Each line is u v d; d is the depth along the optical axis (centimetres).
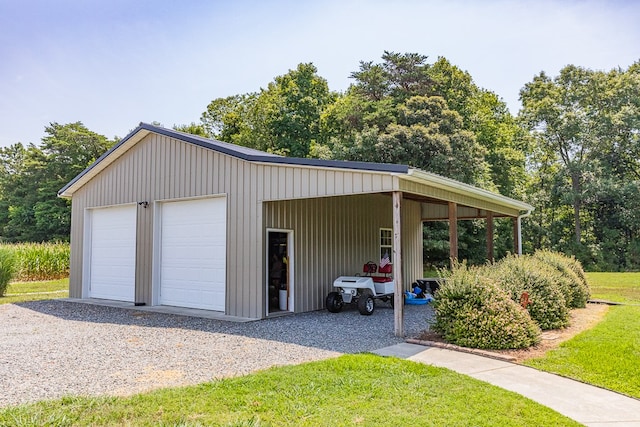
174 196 1012
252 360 533
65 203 3334
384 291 975
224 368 498
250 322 810
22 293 1351
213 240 948
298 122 2752
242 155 878
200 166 966
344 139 2333
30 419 335
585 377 461
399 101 2336
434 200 1346
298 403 374
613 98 2781
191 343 630
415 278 1407
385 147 1953
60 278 1817
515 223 1287
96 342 641
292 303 938
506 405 374
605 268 2514
